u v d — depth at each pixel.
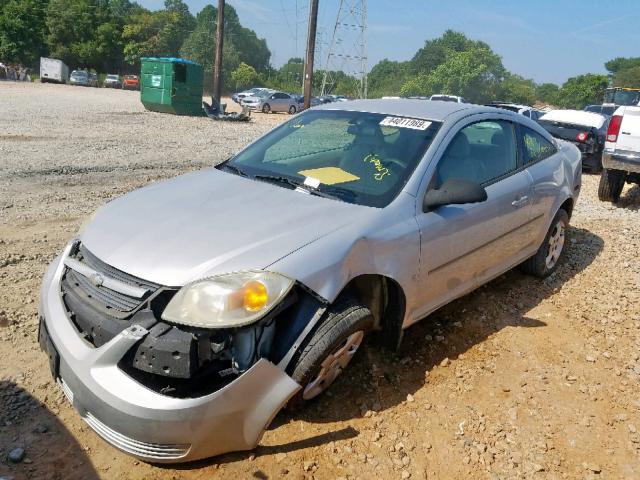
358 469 2.78
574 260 5.99
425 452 2.95
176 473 2.65
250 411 2.57
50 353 2.75
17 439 2.80
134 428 2.40
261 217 3.09
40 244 5.34
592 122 13.60
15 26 75.38
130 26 87.31
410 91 64.50
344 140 4.02
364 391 3.38
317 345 2.79
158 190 3.60
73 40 83.88
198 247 2.76
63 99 28.77
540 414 3.35
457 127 3.97
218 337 2.54
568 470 2.92
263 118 29.52
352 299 3.05
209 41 81.00
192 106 23.84
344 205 3.32
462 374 3.67
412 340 4.04
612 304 4.93
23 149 11.06
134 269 2.68
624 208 9.15
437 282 3.68
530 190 4.55
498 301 4.81
